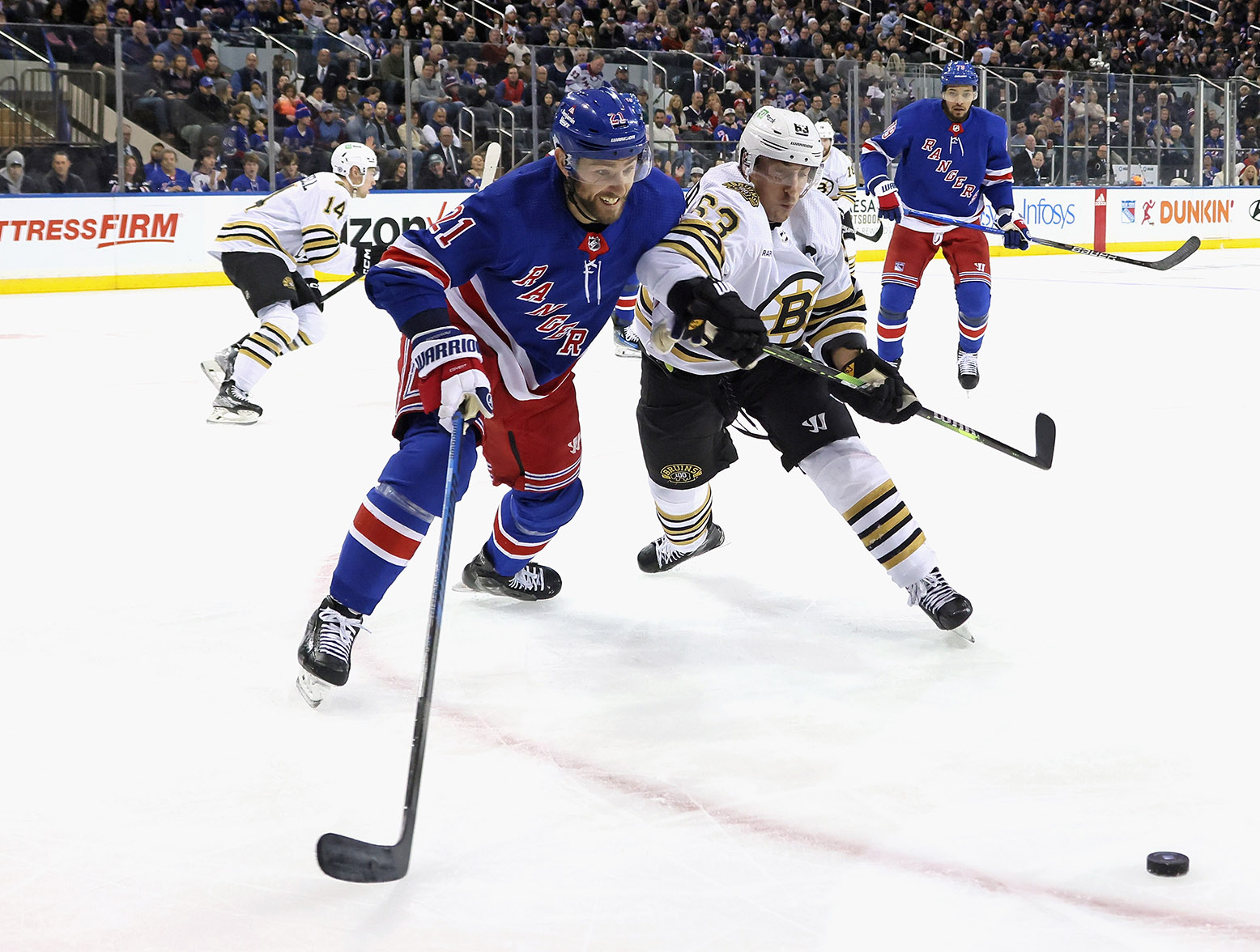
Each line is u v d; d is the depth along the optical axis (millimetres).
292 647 2770
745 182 2699
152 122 11438
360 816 2000
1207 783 2074
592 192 2383
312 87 12180
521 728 2344
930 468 4469
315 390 6500
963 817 1970
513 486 2854
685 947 1623
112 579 3264
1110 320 9234
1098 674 2568
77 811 2012
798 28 17938
